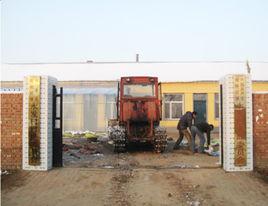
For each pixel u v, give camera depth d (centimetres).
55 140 1184
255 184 1022
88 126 3025
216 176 1079
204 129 1638
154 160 1392
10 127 1147
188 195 955
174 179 1062
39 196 952
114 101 3030
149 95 1706
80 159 1402
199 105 3105
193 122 1706
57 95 1194
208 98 3091
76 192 975
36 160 1126
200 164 1274
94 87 3117
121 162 1334
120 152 1619
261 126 1131
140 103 1680
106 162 1330
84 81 3136
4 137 1145
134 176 1092
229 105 1114
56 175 1090
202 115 3092
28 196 951
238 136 1110
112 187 1007
